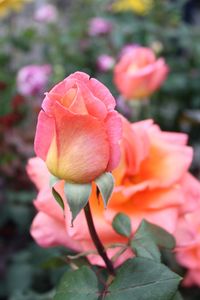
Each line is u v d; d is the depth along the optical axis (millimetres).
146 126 505
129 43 1412
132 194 436
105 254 388
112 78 1278
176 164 463
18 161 919
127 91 828
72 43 1435
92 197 426
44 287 775
